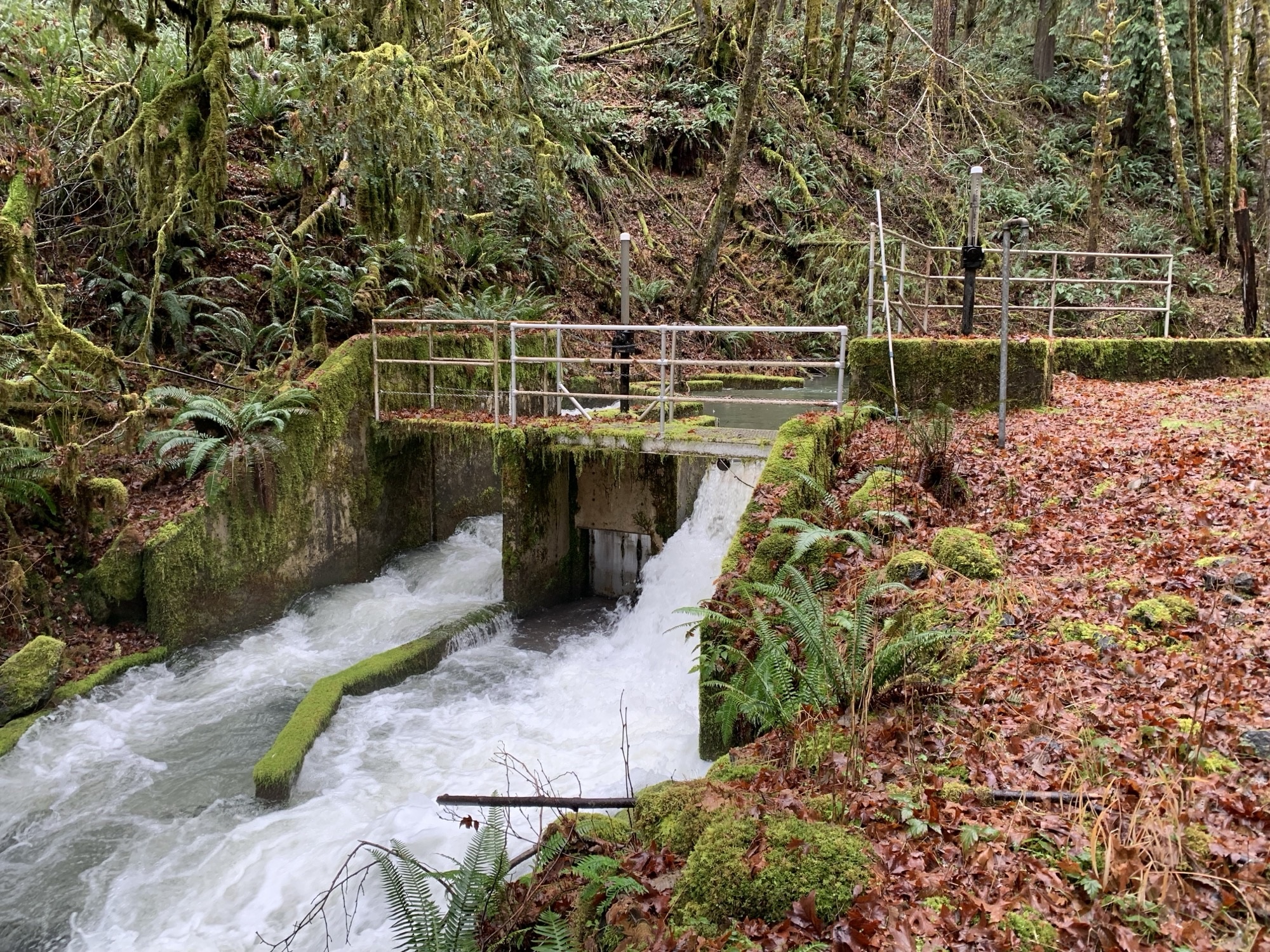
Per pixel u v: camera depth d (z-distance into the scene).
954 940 2.89
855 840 3.42
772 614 5.64
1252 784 3.44
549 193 14.45
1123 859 3.08
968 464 7.50
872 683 4.53
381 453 10.05
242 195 11.64
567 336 13.51
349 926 4.56
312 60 10.41
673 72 19.91
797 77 21.41
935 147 21.23
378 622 8.61
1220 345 11.24
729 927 3.23
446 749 6.50
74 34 11.32
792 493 6.74
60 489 7.87
